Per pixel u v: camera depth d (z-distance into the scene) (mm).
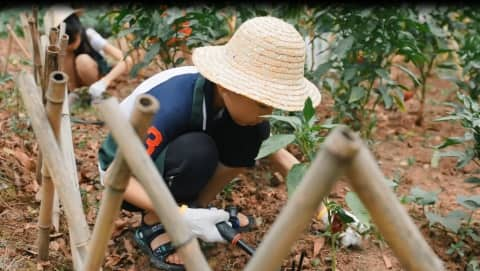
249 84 1948
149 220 2402
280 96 1948
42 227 2260
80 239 1854
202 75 2090
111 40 5086
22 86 1839
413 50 3199
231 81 1959
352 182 1140
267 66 1962
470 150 2564
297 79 2010
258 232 2639
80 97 4172
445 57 4719
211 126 2285
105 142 2297
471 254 2529
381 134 3793
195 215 2176
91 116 3896
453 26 3707
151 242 2383
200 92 2195
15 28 4660
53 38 2270
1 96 3814
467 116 2484
